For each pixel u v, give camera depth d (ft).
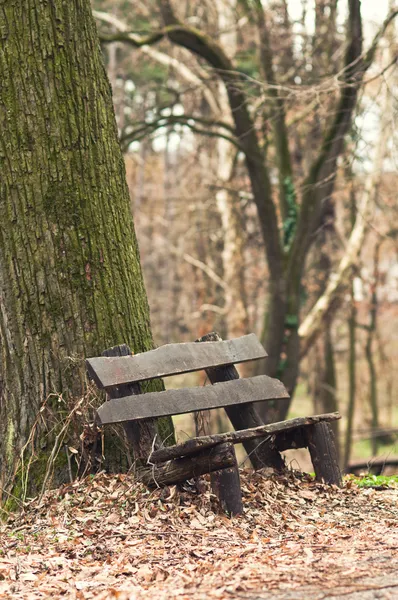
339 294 72.13
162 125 57.47
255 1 58.39
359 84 42.14
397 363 118.42
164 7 57.41
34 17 22.08
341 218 80.69
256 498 19.95
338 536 17.56
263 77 58.70
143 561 15.99
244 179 80.84
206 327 88.74
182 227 112.57
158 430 22.74
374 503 20.84
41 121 22.02
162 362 20.56
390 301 96.68
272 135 64.28
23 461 21.57
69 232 22.06
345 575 14.38
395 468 56.54
